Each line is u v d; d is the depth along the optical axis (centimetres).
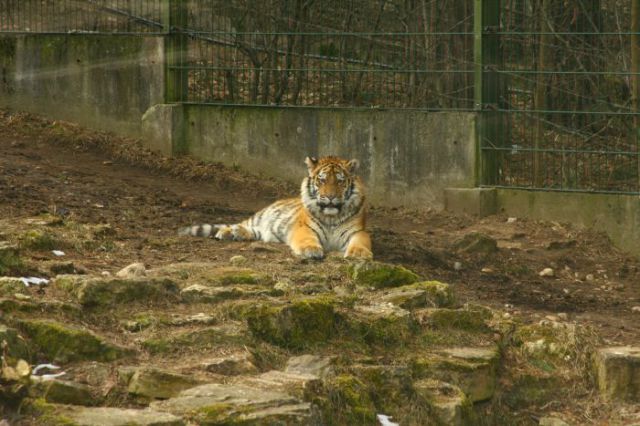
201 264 1118
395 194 1634
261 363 919
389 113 1628
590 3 1614
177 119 1748
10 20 1864
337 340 998
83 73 1798
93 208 1388
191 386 830
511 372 1073
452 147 1595
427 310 1083
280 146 1700
